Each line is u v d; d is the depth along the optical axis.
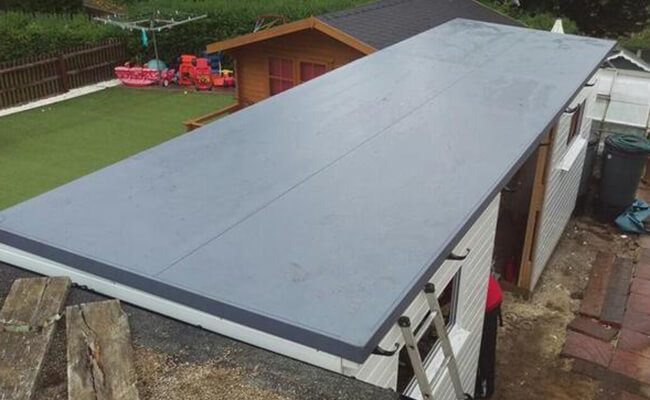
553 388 5.91
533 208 6.89
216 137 4.62
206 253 3.00
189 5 18.91
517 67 6.68
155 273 2.84
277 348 2.75
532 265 7.13
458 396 3.81
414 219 3.32
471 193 3.65
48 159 11.89
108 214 3.43
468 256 4.42
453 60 6.98
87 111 15.09
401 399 2.54
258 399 2.47
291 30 9.90
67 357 2.68
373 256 2.95
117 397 2.45
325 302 2.61
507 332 6.74
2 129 13.62
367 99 5.53
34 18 19.39
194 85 17.44
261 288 2.71
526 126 4.85
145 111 15.15
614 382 5.96
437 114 5.11
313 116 5.08
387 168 4.01
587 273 7.91
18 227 3.30
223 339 2.85
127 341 2.78
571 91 5.82
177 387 2.54
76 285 3.29
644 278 7.73
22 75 15.47
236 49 10.91
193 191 3.69
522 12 22.67
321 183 3.78
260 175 3.91
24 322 2.86
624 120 9.92
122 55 18.55
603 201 9.10
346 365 2.60
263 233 3.18
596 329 6.74
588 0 22.89
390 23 10.36
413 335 3.32
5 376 2.57
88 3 26.05
